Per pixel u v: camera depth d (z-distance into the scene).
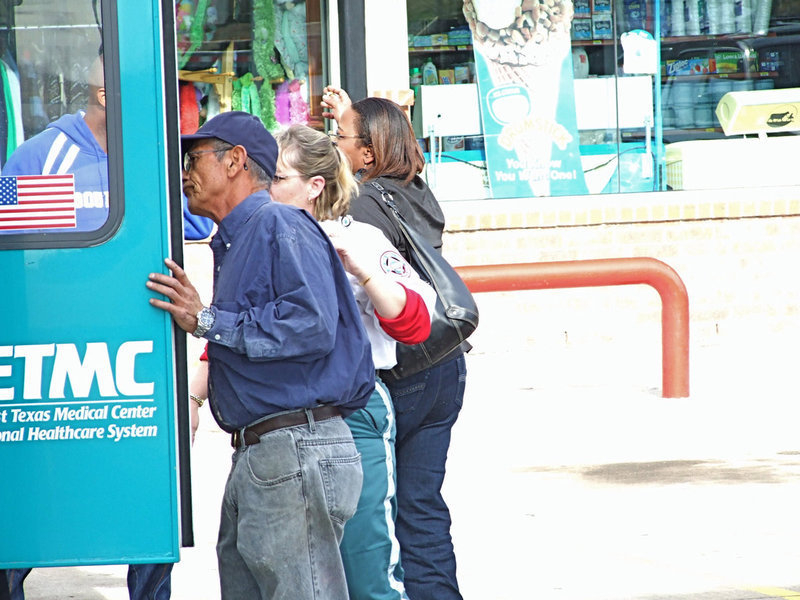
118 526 7.95
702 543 13.58
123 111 7.95
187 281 7.92
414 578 10.01
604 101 26.28
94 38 8.05
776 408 19.95
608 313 25.28
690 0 26.33
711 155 26.56
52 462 7.90
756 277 25.84
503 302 24.95
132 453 7.93
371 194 9.88
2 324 7.86
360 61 24.77
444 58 25.53
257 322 7.61
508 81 25.83
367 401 8.26
